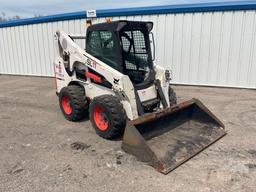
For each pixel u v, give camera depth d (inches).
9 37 458.0
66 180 119.7
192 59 326.6
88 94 191.8
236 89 311.1
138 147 135.3
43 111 231.8
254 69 303.3
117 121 153.4
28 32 432.1
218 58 314.8
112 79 160.7
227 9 296.2
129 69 171.0
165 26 329.1
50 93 305.6
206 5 303.9
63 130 183.0
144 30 175.0
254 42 296.5
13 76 460.1
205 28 311.4
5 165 134.4
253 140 160.7
